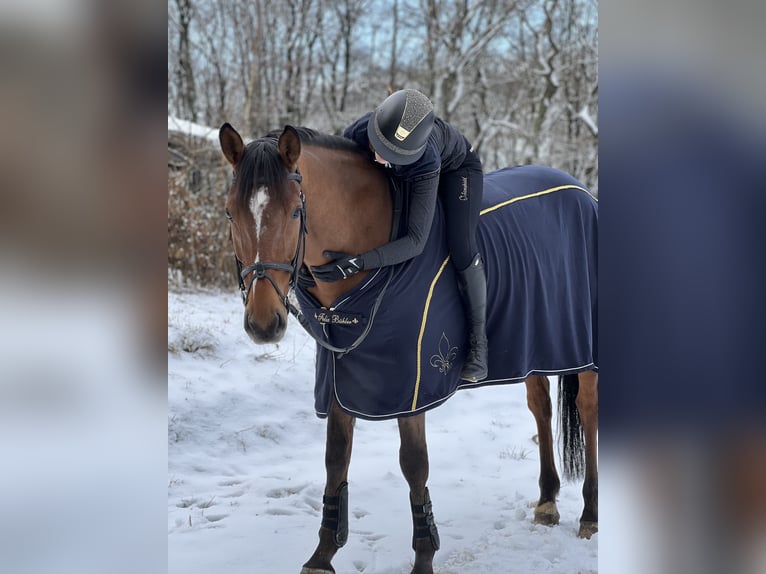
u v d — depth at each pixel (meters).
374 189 2.80
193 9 13.40
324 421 5.28
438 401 2.84
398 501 3.96
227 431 4.89
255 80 12.54
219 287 8.22
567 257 3.47
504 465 4.59
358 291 2.72
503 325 3.11
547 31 13.48
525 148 13.70
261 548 3.33
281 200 2.33
